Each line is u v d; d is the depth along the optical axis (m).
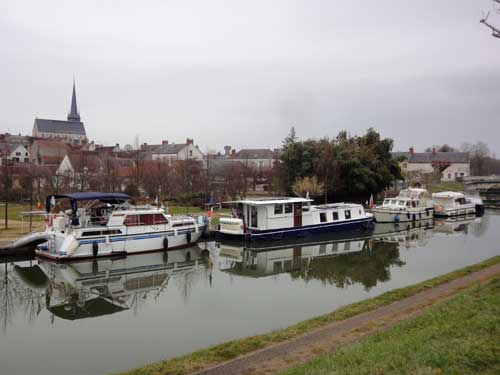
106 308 20.14
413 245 35.53
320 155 57.03
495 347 9.27
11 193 52.78
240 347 12.47
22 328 17.23
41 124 152.88
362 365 9.35
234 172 64.88
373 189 58.41
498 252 31.77
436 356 9.11
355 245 36.22
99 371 13.02
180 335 15.81
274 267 28.80
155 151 106.06
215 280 25.16
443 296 17.09
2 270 27.38
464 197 57.12
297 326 14.26
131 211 30.23
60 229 28.53
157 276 26.44
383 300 16.91
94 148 123.00
